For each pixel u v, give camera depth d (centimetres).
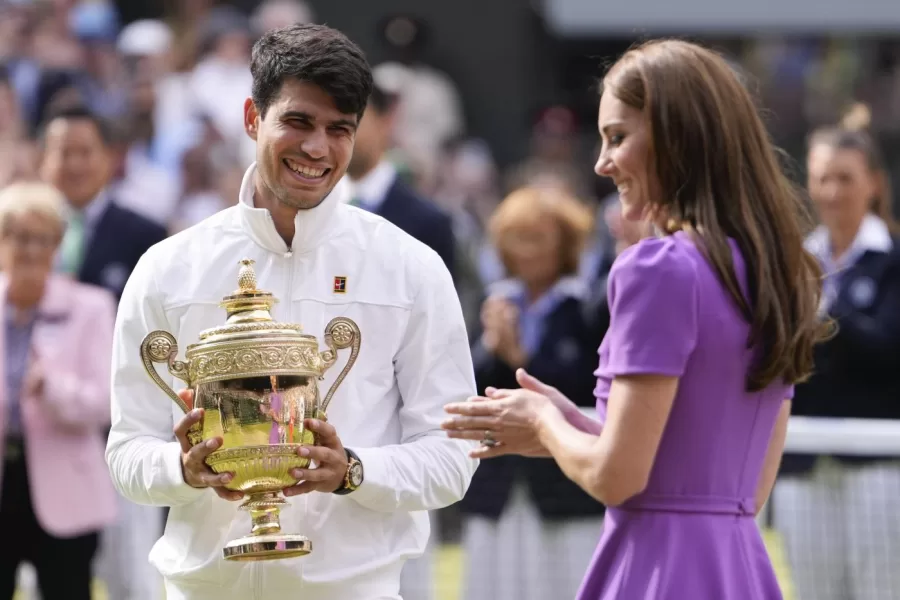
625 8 3709
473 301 2689
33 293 1912
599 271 2130
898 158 4088
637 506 1081
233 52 3741
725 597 1059
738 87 1101
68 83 3516
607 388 1093
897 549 1944
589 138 4031
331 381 1167
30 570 2055
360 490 1126
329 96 1131
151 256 1192
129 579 2023
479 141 4184
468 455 1174
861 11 3625
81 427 1892
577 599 1105
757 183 1091
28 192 1931
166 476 1129
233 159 3378
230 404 1080
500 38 4216
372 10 4188
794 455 1970
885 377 2059
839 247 2097
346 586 1155
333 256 1184
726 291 1058
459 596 2023
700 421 1062
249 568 1150
